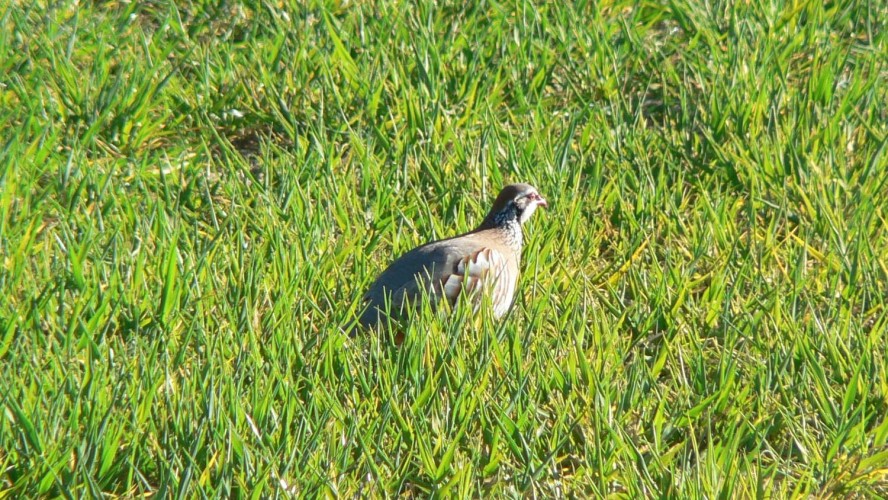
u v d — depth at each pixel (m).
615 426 8.56
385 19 14.75
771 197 12.31
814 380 9.18
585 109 13.30
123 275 10.45
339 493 7.88
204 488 7.77
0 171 11.33
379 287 10.23
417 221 11.74
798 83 14.41
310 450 8.06
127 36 14.70
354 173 12.54
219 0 15.69
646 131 13.32
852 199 11.93
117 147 12.80
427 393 8.73
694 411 8.86
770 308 10.11
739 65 14.12
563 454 8.74
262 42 14.77
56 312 9.73
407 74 14.01
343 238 11.07
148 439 8.32
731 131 13.29
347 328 9.87
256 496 7.54
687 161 12.95
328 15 14.51
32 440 8.00
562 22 15.09
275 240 10.60
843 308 10.23
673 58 15.19
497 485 7.97
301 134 13.37
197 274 10.17
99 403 8.21
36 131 12.50
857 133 13.33
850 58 15.00
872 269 10.73
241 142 13.51
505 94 14.27
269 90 13.52
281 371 9.04
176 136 13.30
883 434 8.67
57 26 14.27
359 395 9.05
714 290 10.48
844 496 8.31
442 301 9.80
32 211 11.17
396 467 8.14
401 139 13.01
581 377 9.15
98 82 13.44
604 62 14.41
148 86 13.12
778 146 12.56
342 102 13.52
